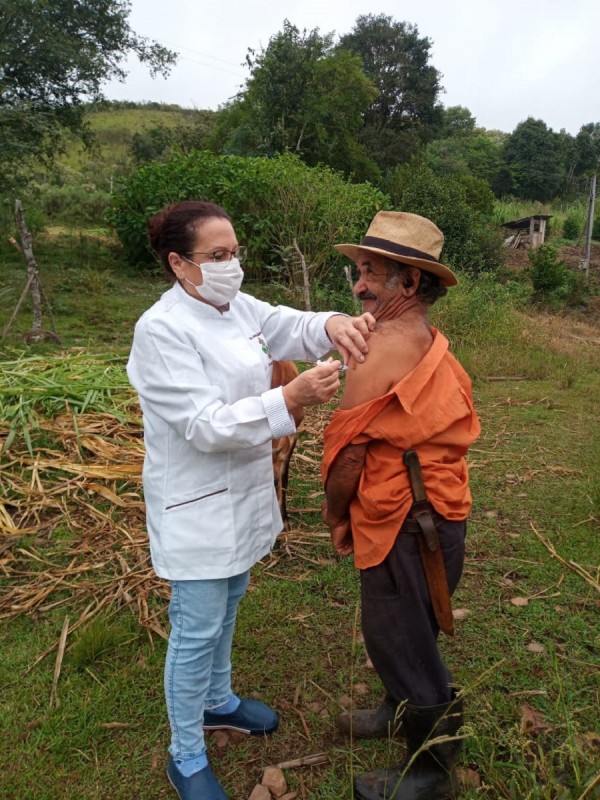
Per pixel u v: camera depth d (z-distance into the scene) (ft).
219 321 6.55
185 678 6.76
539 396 23.98
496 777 6.95
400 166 73.15
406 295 6.56
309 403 5.96
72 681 9.11
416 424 6.23
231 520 6.51
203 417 5.86
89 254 48.42
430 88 143.64
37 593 11.09
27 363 20.01
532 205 158.92
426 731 6.72
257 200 41.11
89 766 7.77
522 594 11.27
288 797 7.33
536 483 15.92
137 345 6.30
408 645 6.59
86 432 16.46
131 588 11.18
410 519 6.45
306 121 77.20
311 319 7.32
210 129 122.52
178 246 6.20
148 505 6.71
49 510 13.97
